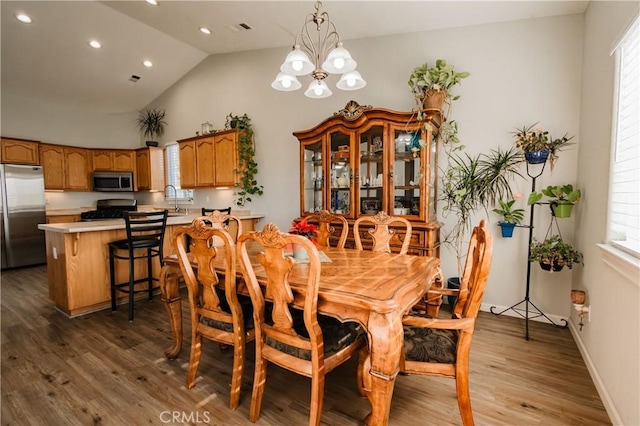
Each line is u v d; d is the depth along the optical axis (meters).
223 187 4.75
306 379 2.00
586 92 2.44
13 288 3.90
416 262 2.00
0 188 4.70
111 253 3.12
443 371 1.49
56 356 2.25
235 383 1.71
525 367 2.09
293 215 4.25
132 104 6.08
